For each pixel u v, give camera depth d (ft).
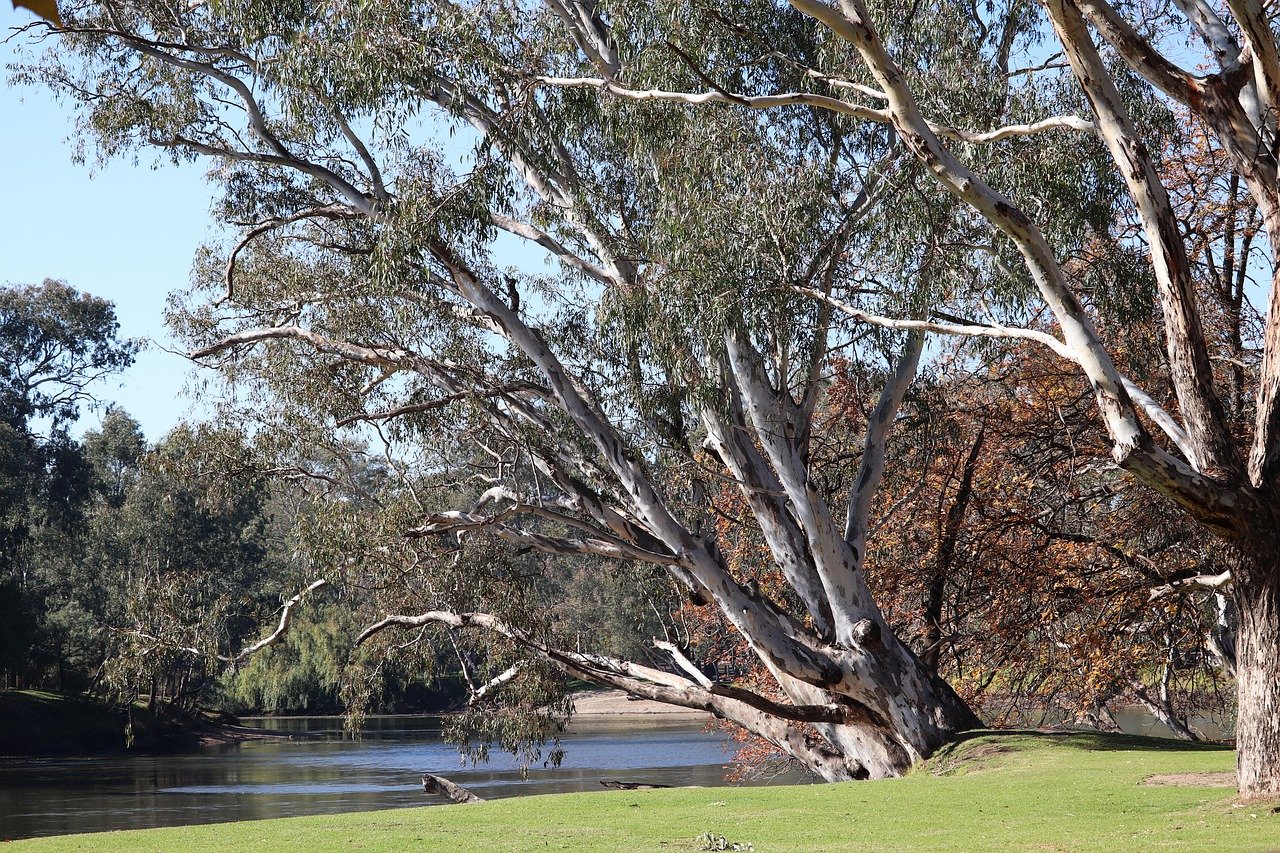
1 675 177.06
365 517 63.72
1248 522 35.81
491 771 115.55
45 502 196.85
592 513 65.82
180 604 72.18
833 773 65.98
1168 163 63.98
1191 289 37.40
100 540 192.95
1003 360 72.90
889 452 74.18
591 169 64.28
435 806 48.75
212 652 71.87
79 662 184.65
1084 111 53.98
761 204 52.42
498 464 72.43
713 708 70.23
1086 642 66.69
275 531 203.51
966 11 58.03
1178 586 59.98
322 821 43.04
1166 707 79.41
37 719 161.17
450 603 68.39
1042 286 38.37
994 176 54.13
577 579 173.37
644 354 58.95
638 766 116.16
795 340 56.24
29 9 6.05
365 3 51.55
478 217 57.31
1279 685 35.50
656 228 56.34
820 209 53.16
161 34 64.75
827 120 60.13
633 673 72.69
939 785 49.06
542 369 61.72
